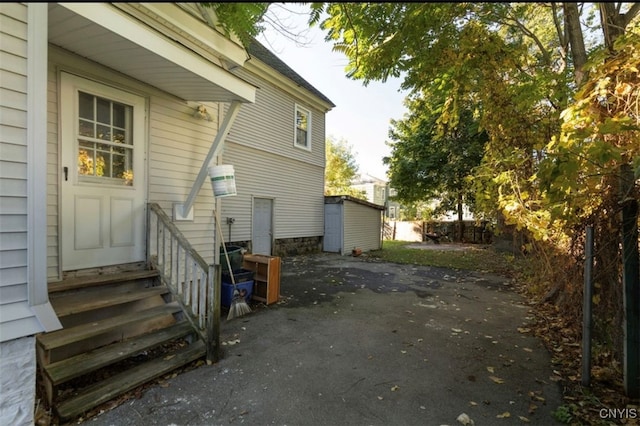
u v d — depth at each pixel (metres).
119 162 3.47
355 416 2.12
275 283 4.83
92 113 3.20
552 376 2.66
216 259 4.58
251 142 8.29
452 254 11.02
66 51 2.92
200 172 3.96
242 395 2.33
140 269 3.61
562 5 3.80
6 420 1.87
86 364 2.29
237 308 4.13
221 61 3.85
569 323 3.74
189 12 3.09
